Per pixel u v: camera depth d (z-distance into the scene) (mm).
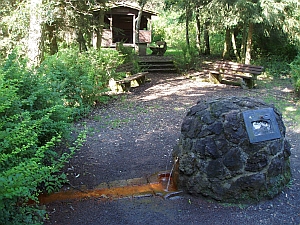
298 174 4324
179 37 22469
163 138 5852
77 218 3330
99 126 6555
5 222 2508
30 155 3096
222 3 11211
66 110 4086
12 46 8664
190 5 13930
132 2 20078
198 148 3666
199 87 10891
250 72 10477
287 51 14609
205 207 3539
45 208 3453
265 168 3598
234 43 15180
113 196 3777
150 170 4500
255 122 3631
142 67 14383
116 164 4711
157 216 3387
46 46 9859
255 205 3555
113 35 21391
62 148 4797
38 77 4086
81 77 7531
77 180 4168
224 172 3564
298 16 11922
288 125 6641
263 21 11273
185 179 3814
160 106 8227
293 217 3354
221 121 3619
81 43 10578
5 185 2072
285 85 11016
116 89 10078
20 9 8406
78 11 9383
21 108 3531
